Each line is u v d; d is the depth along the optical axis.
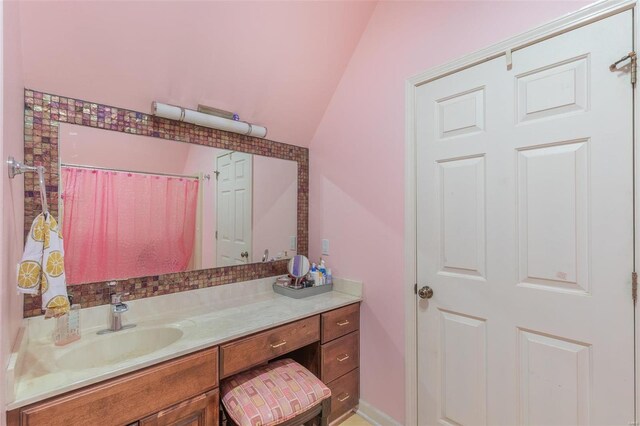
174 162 1.75
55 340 1.29
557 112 1.26
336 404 1.85
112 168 1.54
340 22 1.85
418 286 1.71
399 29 1.80
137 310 1.60
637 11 1.08
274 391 1.39
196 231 1.83
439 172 1.62
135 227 1.61
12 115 1.02
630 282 1.10
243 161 2.03
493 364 1.43
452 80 1.57
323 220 2.26
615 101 1.13
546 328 1.29
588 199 1.19
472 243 1.50
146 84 1.56
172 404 1.20
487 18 1.45
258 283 2.08
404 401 1.76
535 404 1.32
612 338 1.14
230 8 1.50
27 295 1.30
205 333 1.39
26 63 1.26
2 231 0.81
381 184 1.89
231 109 1.89
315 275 2.11
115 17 1.31
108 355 1.36
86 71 1.39
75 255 1.44
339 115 2.14
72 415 0.98
